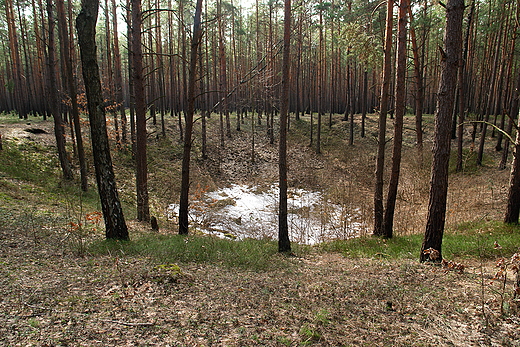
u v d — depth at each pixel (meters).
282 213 9.12
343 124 31.86
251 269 6.91
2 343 3.02
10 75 37.38
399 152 10.00
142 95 11.24
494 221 10.39
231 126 32.09
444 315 4.26
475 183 16.67
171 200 16.95
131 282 5.04
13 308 3.76
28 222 8.36
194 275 5.93
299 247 10.18
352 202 16.47
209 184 20.30
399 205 15.05
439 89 6.40
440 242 6.89
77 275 5.18
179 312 4.18
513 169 9.64
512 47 17.56
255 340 3.57
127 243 7.73
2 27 31.34
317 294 5.27
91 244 7.24
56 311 3.83
